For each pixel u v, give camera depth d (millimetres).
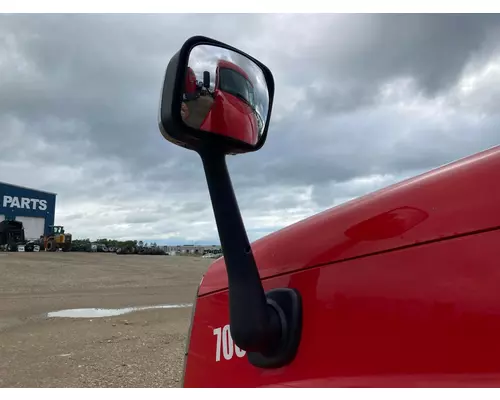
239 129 738
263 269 983
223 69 729
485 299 570
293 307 825
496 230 587
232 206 756
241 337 740
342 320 745
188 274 13625
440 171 696
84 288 9570
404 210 714
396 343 656
